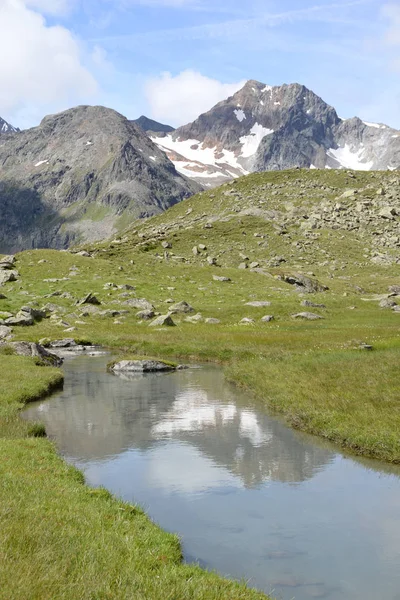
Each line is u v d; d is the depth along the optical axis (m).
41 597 8.11
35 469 16.48
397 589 11.20
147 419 26.17
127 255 115.62
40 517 11.73
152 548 11.69
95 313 71.50
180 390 33.75
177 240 135.00
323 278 104.69
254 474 18.33
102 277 90.69
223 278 95.75
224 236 138.25
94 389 34.09
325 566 12.13
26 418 25.98
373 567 12.13
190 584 9.91
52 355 46.56
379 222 149.75
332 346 45.88
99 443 21.97
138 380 37.47
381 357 36.38
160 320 65.88
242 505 15.65
